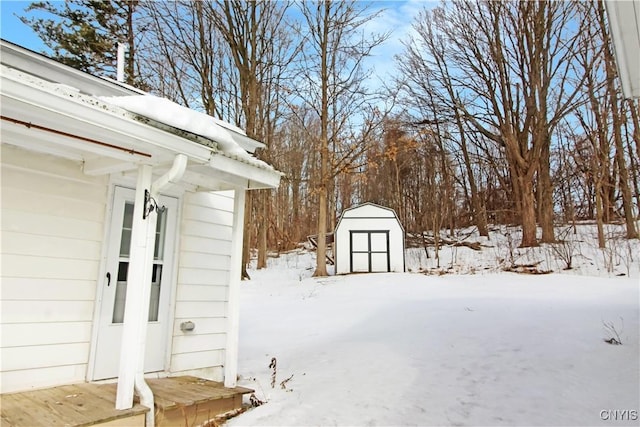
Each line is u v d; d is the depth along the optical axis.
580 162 16.89
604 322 6.03
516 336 5.75
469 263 15.95
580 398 3.57
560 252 13.91
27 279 3.19
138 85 14.99
